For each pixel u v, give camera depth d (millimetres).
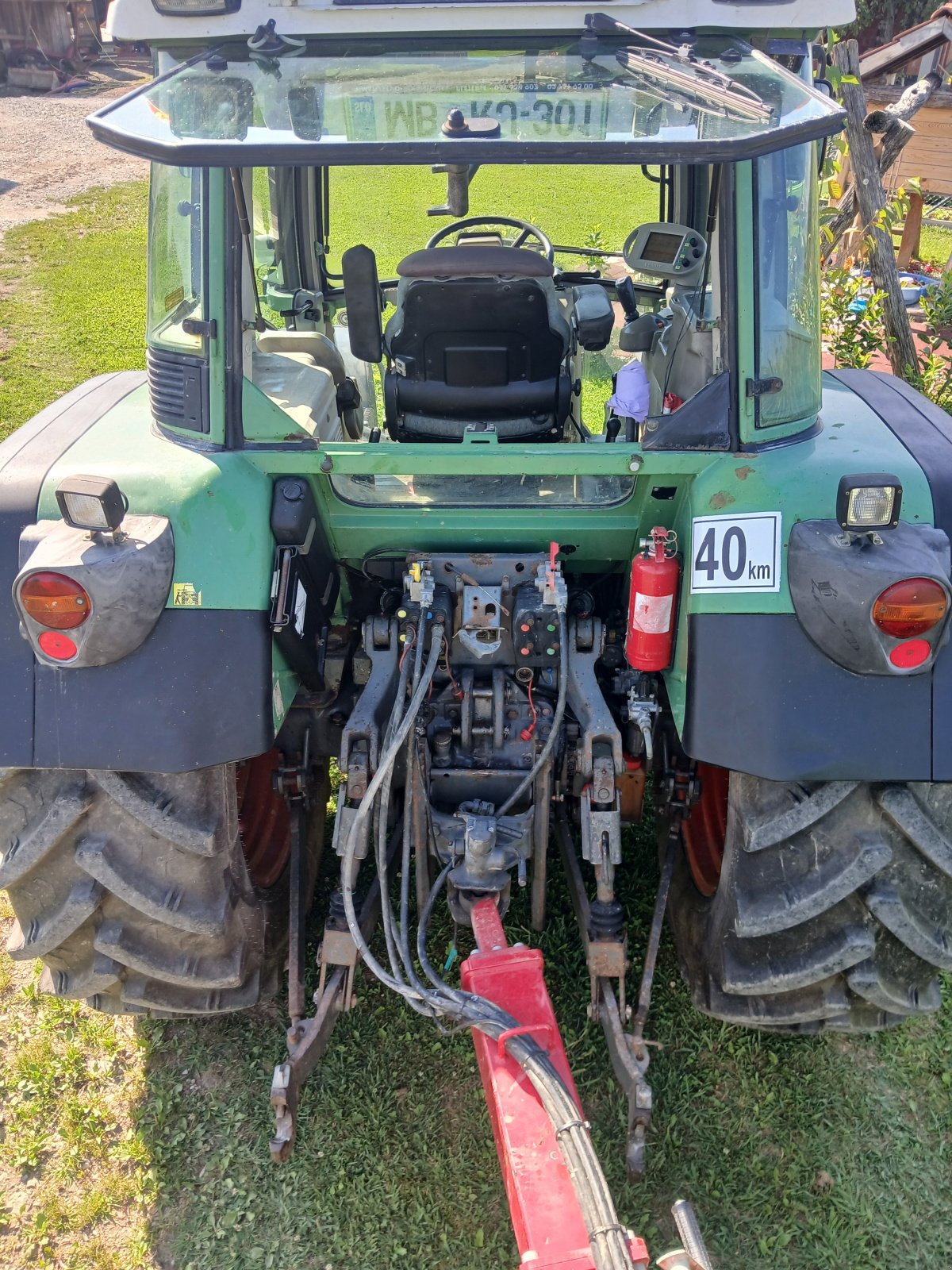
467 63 2344
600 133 1942
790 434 2471
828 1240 2600
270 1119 2891
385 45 2389
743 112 1980
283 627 2338
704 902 2871
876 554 2145
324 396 2830
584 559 2896
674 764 2957
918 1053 3041
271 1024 3148
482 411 3045
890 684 2199
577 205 3121
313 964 3271
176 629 2254
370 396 3637
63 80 22719
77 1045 3098
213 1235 2639
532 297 2863
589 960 2730
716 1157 2779
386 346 3178
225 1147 2822
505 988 2305
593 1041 3041
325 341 3055
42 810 2369
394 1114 2887
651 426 2402
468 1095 2941
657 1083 2949
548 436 3105
